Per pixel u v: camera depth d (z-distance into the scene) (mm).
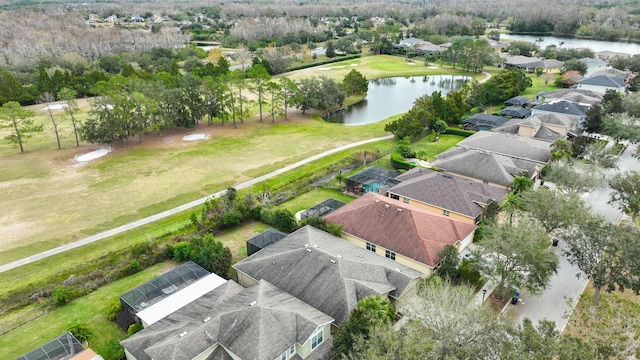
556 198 45031
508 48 181000
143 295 37781
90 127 80500
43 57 141125
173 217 55719
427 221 46156
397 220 46250
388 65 170000
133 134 85750
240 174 69812
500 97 111750
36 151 80500
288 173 69750
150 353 29375
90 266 44469
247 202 55500
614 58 143750
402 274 39094
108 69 139500
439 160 67938
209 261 42781
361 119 107938
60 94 81188
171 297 37281
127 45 177500
